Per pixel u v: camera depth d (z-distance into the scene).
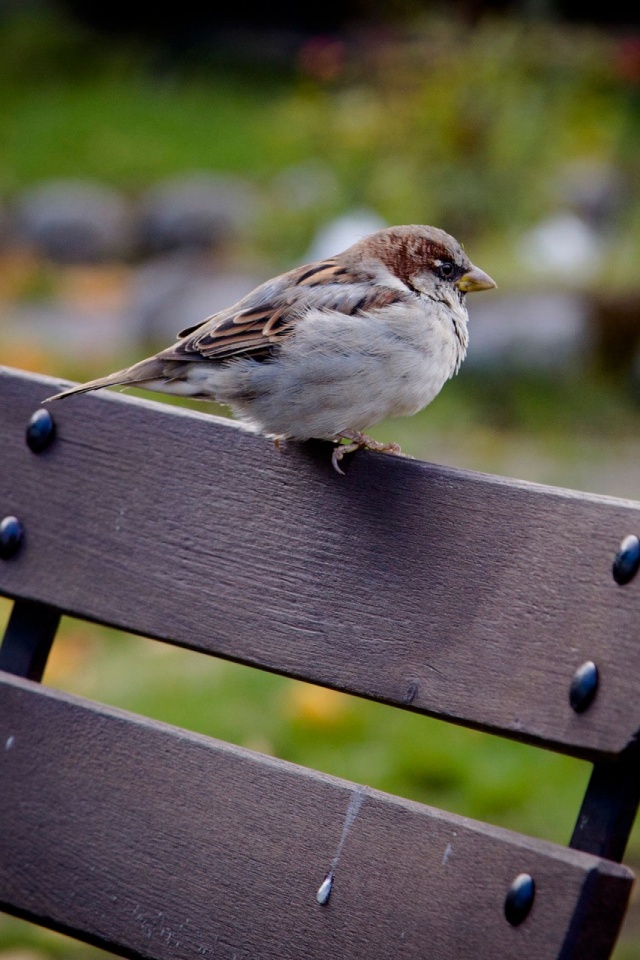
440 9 22.88
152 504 4.31
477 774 7.88
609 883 3.28
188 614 4.17
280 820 3.77
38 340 19.14
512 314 16.22
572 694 3.46
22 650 4.44
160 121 34.75
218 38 40.31
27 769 4.14
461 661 3.71
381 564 3.94
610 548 3.56
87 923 3.96
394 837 3.59
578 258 18.91
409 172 20.31
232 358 5.19
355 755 8.11
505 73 20.47
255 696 8.86
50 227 26.02
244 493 4.21
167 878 3.88
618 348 16.09
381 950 3.53
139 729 4.03
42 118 35.41
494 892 3.39
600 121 23.42
